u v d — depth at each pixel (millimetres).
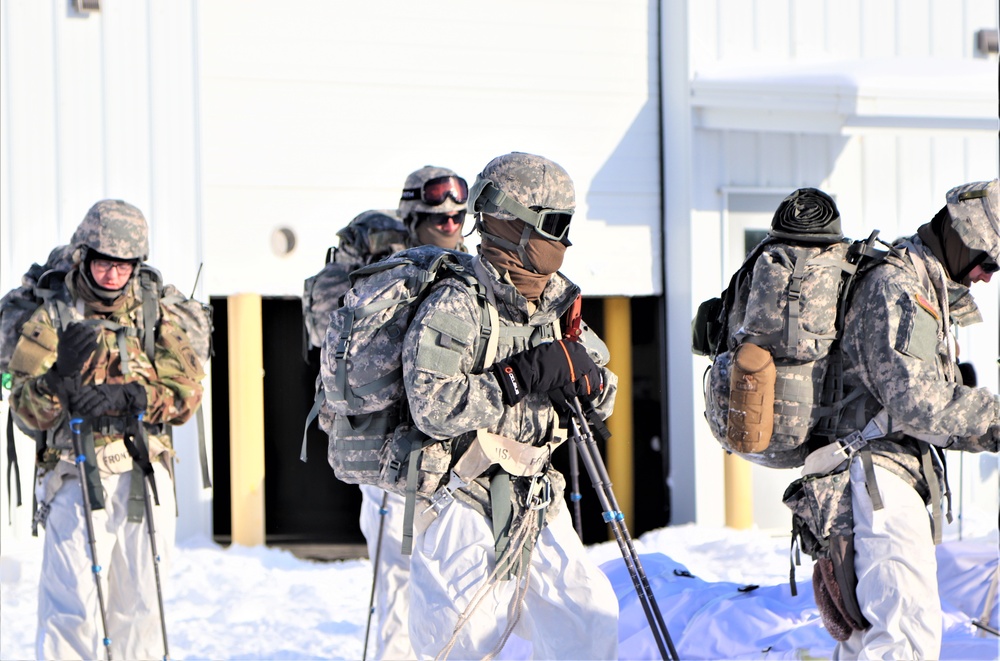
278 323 16250
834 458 6914
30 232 14492
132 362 8391
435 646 6527
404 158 15859
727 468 16328
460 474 6477
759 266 7055
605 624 6473
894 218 17469
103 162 14703
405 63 15859
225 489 15875
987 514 14602
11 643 10742
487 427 6418
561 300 6641
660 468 17266
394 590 9078
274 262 15352
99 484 8156
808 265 6914
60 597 8227
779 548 14211
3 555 13930
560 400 6488
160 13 14875
